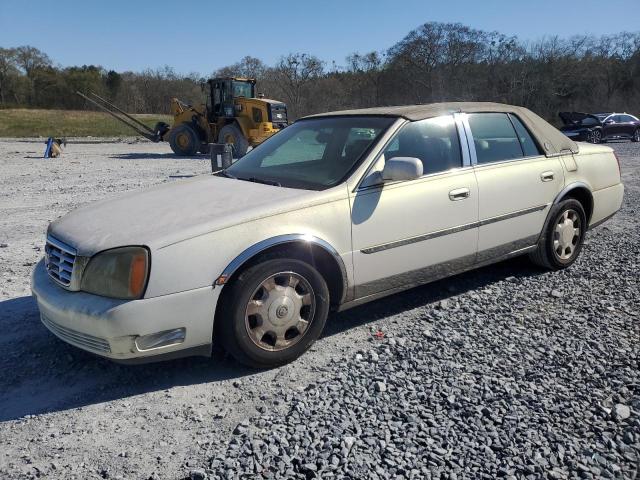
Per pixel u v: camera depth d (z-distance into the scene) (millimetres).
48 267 3604
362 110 4727
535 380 3281
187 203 3730
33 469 2621
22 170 15727
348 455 2627
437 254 4293
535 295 4711
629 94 52281
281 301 3508
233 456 2643
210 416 3059
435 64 52875
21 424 3020
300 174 4160
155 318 3143
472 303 4566
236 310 3350
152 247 3158
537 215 4977
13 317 4488
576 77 50969
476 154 4586
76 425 3000
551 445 2672
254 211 3484
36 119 46031
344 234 3758
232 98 20344
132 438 2867
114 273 3150
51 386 3428
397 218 4000
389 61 55938
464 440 2725
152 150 25391
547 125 5355
